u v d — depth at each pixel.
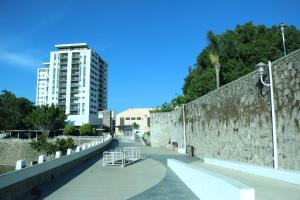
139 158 29.27
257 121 18.36
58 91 143.25
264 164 17.50
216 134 25.56
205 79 45.38
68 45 147.38
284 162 15.37
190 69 56.25
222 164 21.52
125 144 57.34
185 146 36.34
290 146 14.93
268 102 17.05
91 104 144.75
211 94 26.91
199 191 11.96
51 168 17.05
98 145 35.44
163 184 15.66
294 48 47.97
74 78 143.00
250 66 45.00
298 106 14.39
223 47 46.28
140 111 135.12
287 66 15.19
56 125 101.62
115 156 26.06
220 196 8.79
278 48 47.72
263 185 13.24
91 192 13.57
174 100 60.06
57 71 144.00
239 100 20.92
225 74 44.28
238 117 21.06
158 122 51.41
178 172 18.44
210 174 10.45
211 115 26.88
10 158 72.69
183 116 37.22
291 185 13.21
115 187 14.86
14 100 100.31
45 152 70.00
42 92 159.88
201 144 29.97
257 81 18.33
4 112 96.12
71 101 142.25
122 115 136.25
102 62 162.75
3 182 10.82
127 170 21.75
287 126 15.16
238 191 7.35
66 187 14.76
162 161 27.81
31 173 13.77
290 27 50.50
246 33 50.50
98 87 155.62
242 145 20.41
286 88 15.24
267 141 17.20
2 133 101.69
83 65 142.62
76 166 23.61
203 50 51.97
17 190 12.18
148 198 12.19
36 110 97.69
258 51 45.03
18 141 73.75
